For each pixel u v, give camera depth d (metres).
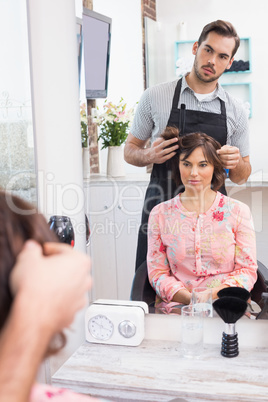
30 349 0.49
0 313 0.52
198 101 1.43
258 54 1.35
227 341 1.46
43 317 0.50
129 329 1.56
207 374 1.38
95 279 1.63
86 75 1.54
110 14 1.47
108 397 1.38
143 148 1.51
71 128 1.60
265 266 1.46
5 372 0.49
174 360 1.47
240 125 1.40
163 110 1.47
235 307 1.41
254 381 1.34
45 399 0.65
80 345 1.67
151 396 1.34
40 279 0.52
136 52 1.46
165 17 1.41
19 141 1.64
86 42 1.53
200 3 1.38
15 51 1.60
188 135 1.46
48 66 1.59
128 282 1.60
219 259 1.50
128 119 1.51
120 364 1.46
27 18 1.56
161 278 1.57
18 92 1.61
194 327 1.46
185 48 1.41
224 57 1.38
